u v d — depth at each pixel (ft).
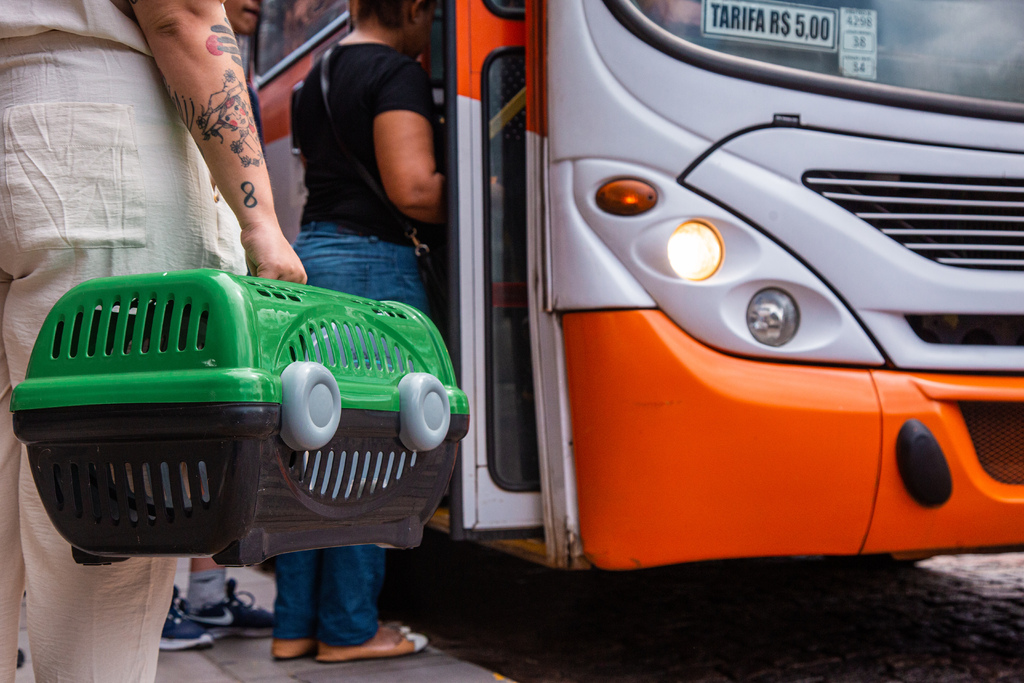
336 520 3.48
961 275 7.55
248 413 2.98
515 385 8.25
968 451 7.27
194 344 3.11
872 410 7.11
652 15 7.48
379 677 8.18
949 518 7.20
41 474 3.39
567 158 7.45
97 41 3.90
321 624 8.80
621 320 7.14
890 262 7.39
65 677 3.94
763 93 7.45
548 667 8.78
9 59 3.90
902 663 8.64
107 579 3.94
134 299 3.30
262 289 3.37
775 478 6.98
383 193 8.84
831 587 12.22
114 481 3.25
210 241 4.16
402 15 9.36
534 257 7.79
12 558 4.26
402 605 11.38
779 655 9.02
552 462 7.62
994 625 10.05
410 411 3.67
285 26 12.91
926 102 7.78
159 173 3.97
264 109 13.71
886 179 7.61
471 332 8.13
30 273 3.89
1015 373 7.60
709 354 7.09
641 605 11.39
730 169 7.29
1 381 4.25
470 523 7.95
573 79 7.49
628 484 7.07
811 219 7.31
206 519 3.07
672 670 8.57
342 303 3.72
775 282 7.22
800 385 7.07
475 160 8.28
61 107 3.84
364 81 8.84
